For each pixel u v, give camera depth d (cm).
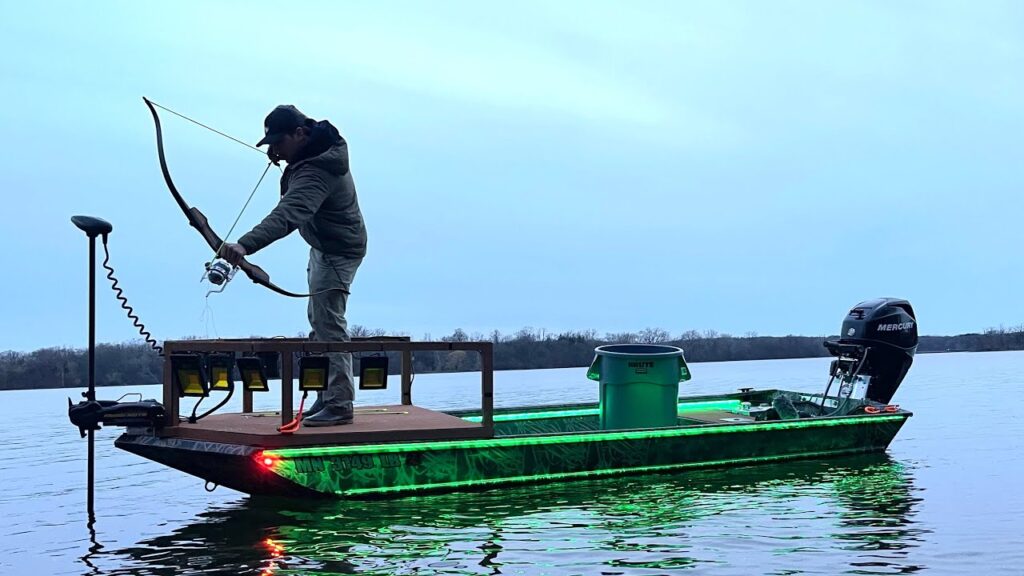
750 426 791
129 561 496
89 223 594
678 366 825
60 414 2214
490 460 655
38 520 632
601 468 710
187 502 698
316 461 587
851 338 973
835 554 492
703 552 495
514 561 476
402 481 623
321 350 600
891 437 902
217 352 604
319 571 459
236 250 549
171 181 545
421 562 475
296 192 594
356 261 654
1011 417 1455
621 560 479
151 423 611
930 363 5916
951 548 505
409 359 796
